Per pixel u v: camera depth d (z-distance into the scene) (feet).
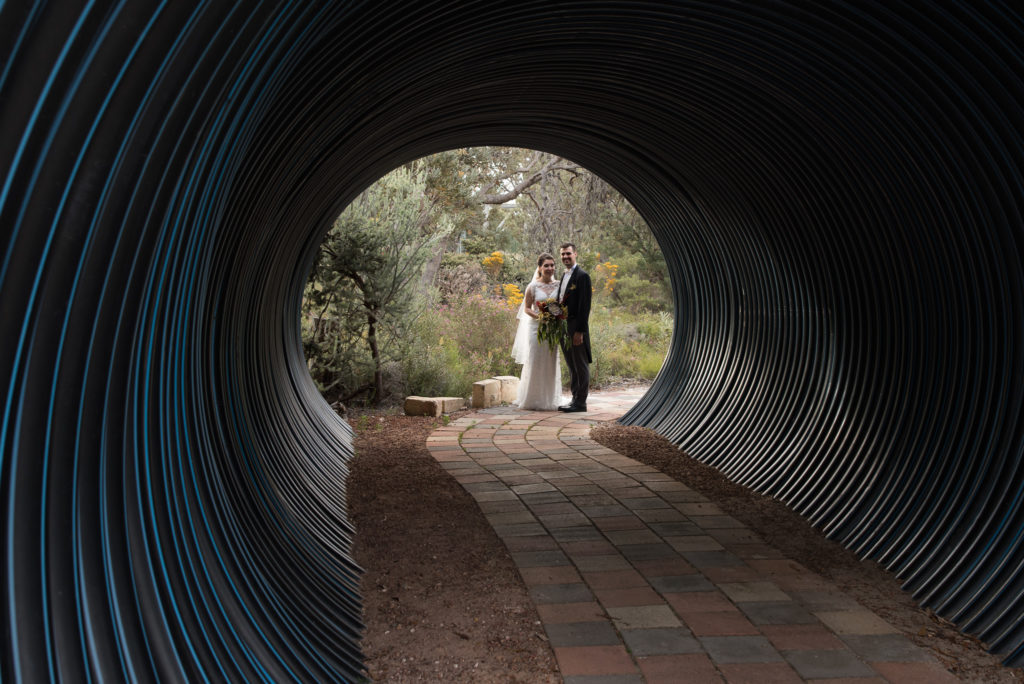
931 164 12.04
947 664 8.93
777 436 18.06
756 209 18.57
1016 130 10.21
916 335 13.66
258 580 8.52
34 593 4.48
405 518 14.87
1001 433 11.43
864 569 12.19
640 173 22.53
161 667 5.63
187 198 6.06
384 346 29.22
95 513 5.25
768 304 19.65
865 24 10.93
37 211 4.07
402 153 20.11
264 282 13.50
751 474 17.72
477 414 27.61
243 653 6.99
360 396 29.76
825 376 17.02
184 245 6.53
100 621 5.13
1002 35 9.53
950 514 11.78
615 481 17.80
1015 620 9.36
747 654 9.16
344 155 14.94
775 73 13.48
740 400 20.42
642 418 24.97
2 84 3.59
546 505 15.79
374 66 10.86
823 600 10.89
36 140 3.84
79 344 4.84
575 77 16.31
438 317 34.65
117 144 4.44
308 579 10.07
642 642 9.49
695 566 12.28
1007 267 11.21
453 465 19.44
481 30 11.70
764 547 13.23
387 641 9.56
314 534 12.24
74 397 4.88
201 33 4.79
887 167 13.20
